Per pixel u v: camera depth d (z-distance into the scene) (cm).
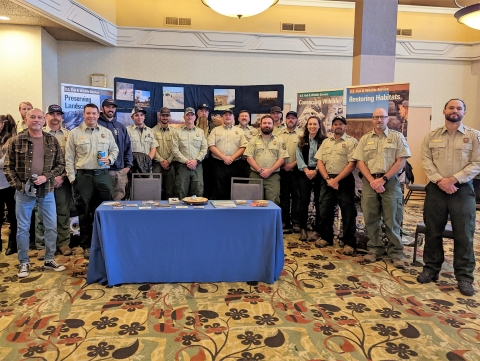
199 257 324
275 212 327
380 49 528
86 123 377
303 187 477
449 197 326
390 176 375
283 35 732
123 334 241
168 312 272
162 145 514
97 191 387
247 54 734
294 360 216
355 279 345
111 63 700
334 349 228
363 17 522
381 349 229
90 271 318
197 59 725
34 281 326
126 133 438
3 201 393
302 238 473
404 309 285
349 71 756
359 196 450
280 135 510
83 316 264
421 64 782
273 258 327
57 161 348
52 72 657
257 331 248
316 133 466
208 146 498
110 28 673
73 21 580
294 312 276
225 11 402
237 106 608
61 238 403
